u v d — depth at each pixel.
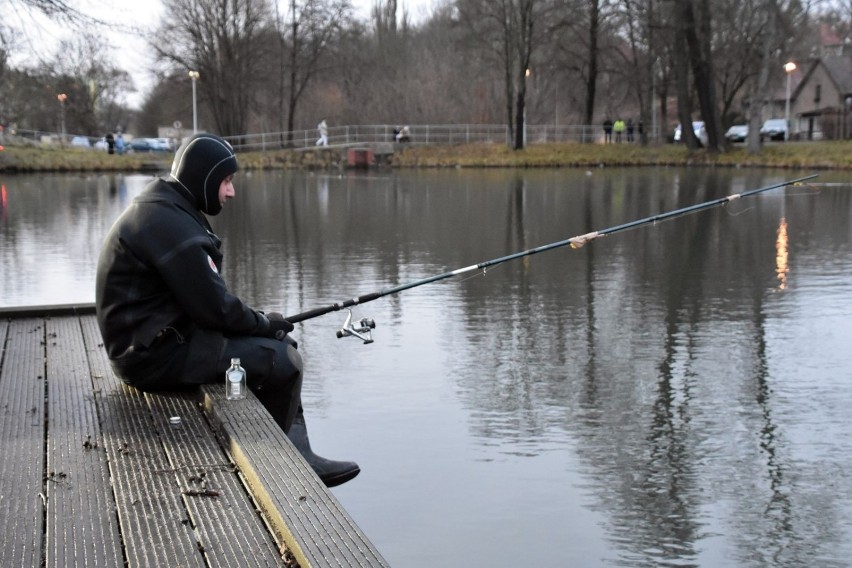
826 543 4.28
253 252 12.62
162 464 3.08
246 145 42.31
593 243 13.27
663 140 42.06
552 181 28.52
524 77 39.31
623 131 42.31
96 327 4.93
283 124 49.69
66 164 36.53
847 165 31.66
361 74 48.25
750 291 9.50
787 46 40.56
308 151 39.88
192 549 2.51
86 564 2.43
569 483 4.89
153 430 3.39
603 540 4.31
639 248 12.70
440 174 34.03
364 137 44.53
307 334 7.72
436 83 46.06
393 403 6.05
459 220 16.86
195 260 3.54
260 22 44.00
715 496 4.77
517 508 4.61
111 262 3.62
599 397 6.16
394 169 38.44
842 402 6.05
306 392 6.27
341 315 8.41
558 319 8.26
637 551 4.21
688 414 5.88
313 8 44.59
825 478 4.93
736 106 60.59
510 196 22.48
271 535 2.59
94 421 3.48
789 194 21.94
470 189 25.19
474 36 41.00
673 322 8.15
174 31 42.94
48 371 4.11
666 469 5.05
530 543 4.29
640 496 4.73
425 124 45.19
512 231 15.05
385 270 10.96
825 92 65.50
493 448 5.32
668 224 15.66
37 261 11.37
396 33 58.41
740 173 30.75
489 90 46.94
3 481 2.94
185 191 3.71
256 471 2.88
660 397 6.17
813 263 11.26
